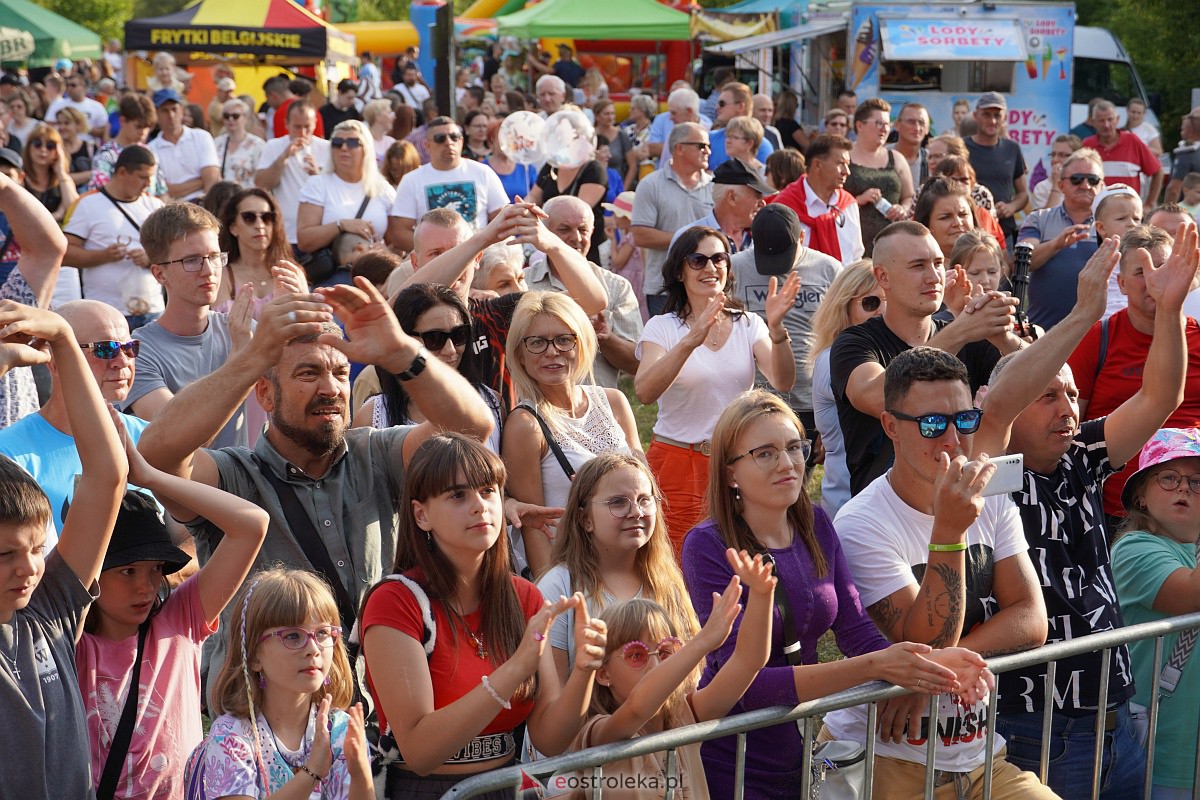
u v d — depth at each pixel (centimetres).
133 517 381
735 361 694
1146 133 2225
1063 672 455
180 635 392
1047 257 965
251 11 2528
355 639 393
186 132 1390
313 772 343
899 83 2103
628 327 811
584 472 433
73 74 2342
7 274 842
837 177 980
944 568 396
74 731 345
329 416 427
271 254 788
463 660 367
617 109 2927
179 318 630
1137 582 499
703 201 1101
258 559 427
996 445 464
